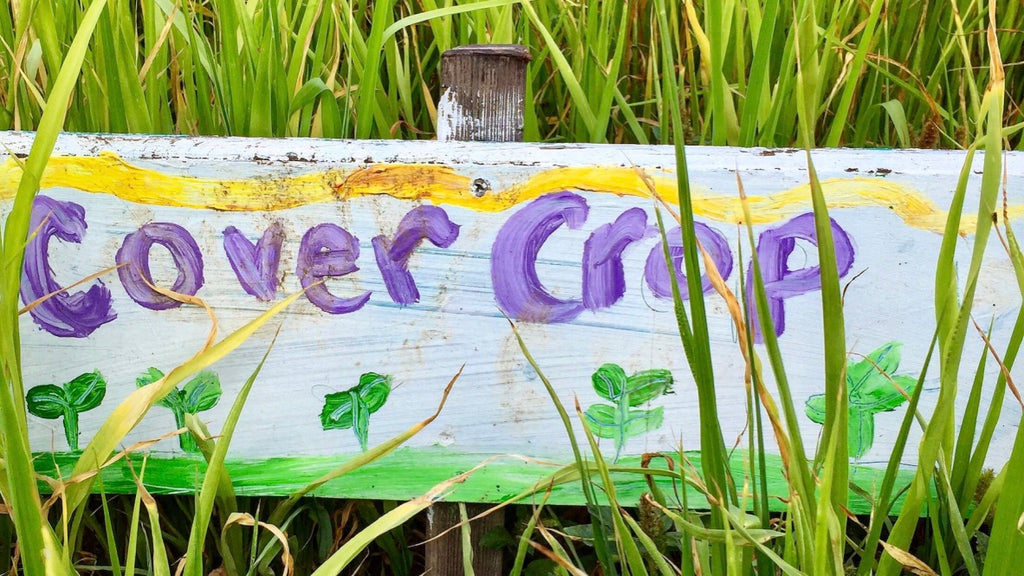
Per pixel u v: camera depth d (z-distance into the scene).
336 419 0.66
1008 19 0.84
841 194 0.62
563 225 0.63
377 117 0.77
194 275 0.64
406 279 0.64
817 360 0.64
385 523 0.52
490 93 0.65
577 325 0.64
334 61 0.78
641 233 0.63
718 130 0.67
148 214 0.63
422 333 0.65
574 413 0.65
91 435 0.66
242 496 0.72
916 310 0.63
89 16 0.48
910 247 0.62
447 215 0.63
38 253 0.64
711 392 0.48
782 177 0.62
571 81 0.71
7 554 0.68
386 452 0.59
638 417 0.65
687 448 0.65
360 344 0.65
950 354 0.46
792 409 0.47
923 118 0.84
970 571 0.51
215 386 0.65
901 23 0.84
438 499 0.65
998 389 0.53
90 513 0.71
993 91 0.44
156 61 0.76
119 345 0.65
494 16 0.82
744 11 0.81
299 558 0.75
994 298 0.63
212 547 0.73
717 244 0.63
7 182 0.63
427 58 0.87
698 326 0.47
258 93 0.69
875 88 0.81
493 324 0.64
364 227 0.63
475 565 0.70
